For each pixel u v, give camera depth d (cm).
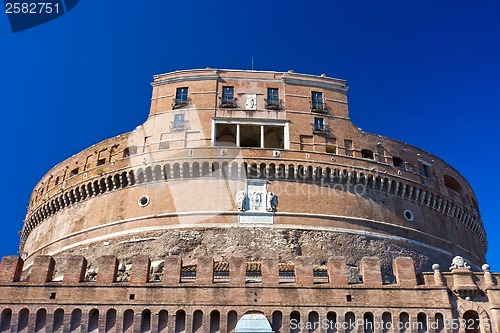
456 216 7281
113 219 6238
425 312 4156
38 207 7394
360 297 4188
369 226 6172
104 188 6500
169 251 5741
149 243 5866
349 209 6166
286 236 5809
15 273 4331
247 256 5650
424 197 6806
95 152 6919
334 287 4219
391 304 4172
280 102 6569
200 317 4100
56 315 4153
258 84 6656
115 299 4159
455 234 7112
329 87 6831
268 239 5775
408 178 6706
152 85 6775
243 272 4259
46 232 7094
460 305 4209
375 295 4200
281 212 5941
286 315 4097
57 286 4231
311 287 4212
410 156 6988
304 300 4159
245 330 3950
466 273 4303
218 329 4075
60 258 6334
